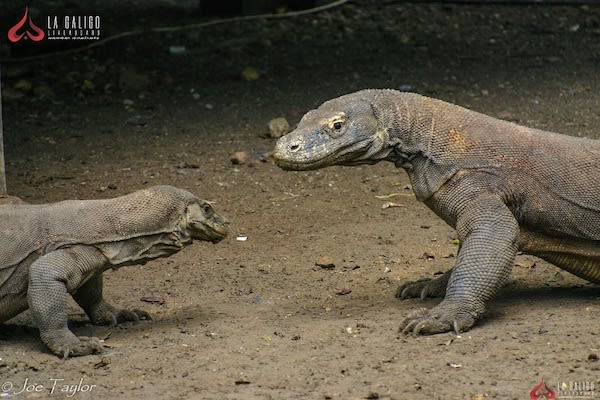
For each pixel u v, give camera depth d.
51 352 11.88
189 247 16.78
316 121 12.52
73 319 13.40
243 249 16.66
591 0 33.81
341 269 15.44
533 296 13.47
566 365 10.74
